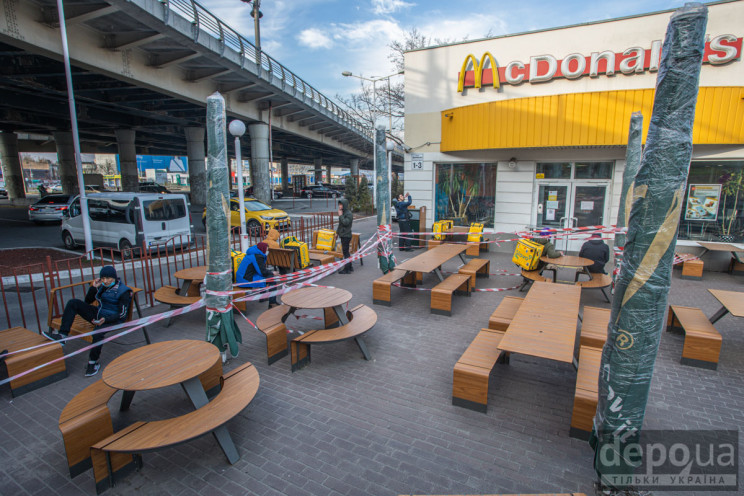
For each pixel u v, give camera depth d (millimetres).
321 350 5773
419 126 13008
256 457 3592
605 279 7590
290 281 8398
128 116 27688
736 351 5586
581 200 11688
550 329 4500
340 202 10133
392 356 5535
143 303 7941
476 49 11898
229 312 5266
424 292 8516
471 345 4785
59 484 3324
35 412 4348
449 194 13266
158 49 16016
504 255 12234
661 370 5082
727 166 10141
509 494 3104
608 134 9703
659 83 2727
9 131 33875
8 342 5133
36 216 19453
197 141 31281
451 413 4199
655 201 2760
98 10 11891
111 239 12516
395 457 3555
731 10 9398
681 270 10125
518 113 10578
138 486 3281
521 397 4488
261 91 23422
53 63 15203
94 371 5121
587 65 10641
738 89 9109
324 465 3477
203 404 3740
